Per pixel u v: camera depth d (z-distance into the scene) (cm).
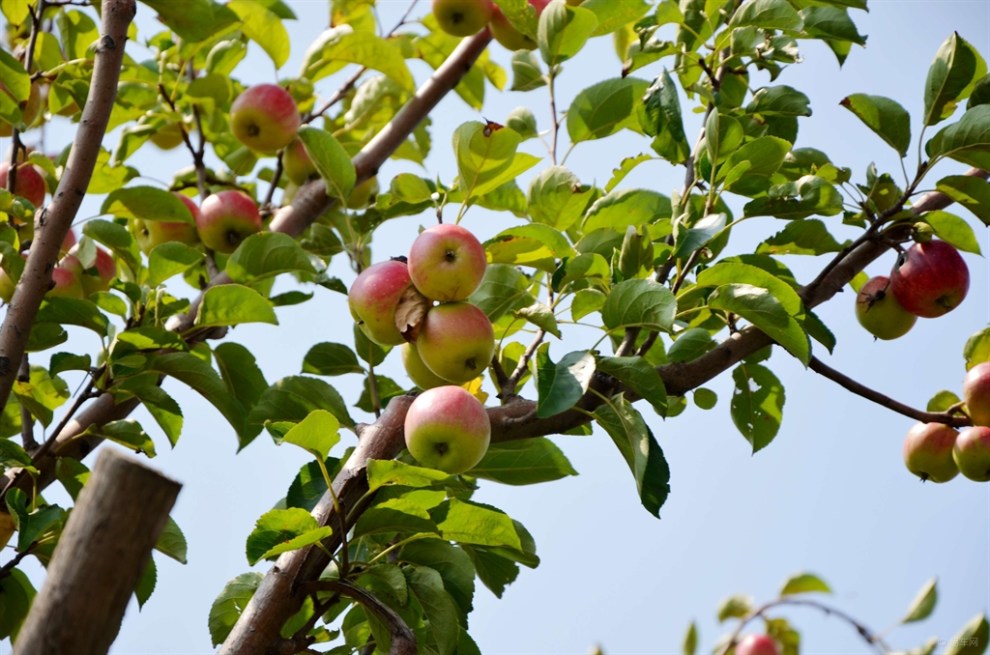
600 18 273
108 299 264
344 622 254
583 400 247
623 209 266
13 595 260
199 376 261
